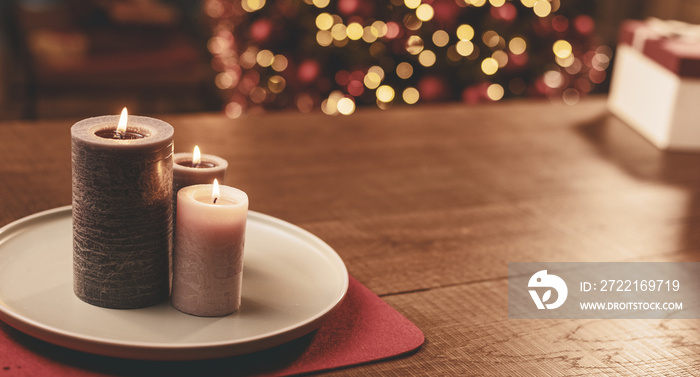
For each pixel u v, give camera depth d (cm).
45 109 434
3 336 98
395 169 146
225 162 110
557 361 104
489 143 166
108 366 96
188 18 554
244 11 305
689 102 166
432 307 111
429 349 104
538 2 281
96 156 98
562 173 151
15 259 107
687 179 154
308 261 112
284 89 305
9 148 140
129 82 386
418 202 136
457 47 278
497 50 286
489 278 118
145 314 101
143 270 101
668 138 170
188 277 101
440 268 119
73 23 432
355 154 151
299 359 100
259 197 132
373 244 123
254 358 99
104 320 100
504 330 108
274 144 151
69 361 97
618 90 195
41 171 134
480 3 270
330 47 285
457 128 174
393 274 117
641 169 158
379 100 286
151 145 99
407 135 166
